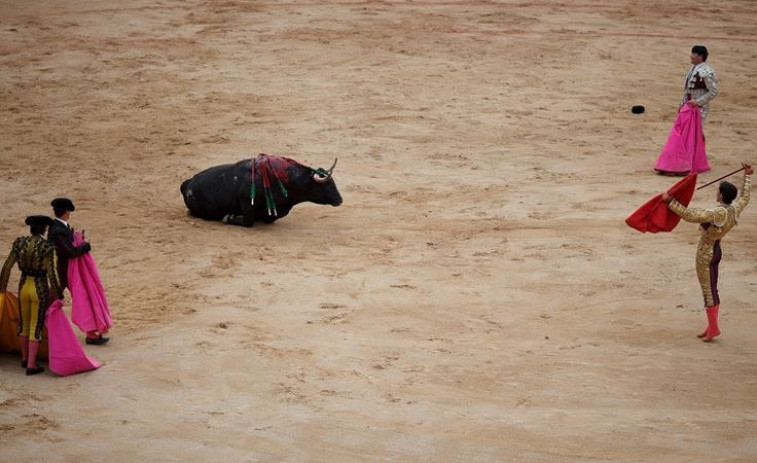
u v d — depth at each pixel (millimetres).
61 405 25250
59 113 55719
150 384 26469
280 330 30109
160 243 37656
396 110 56938
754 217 41594
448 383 26812
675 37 75000
